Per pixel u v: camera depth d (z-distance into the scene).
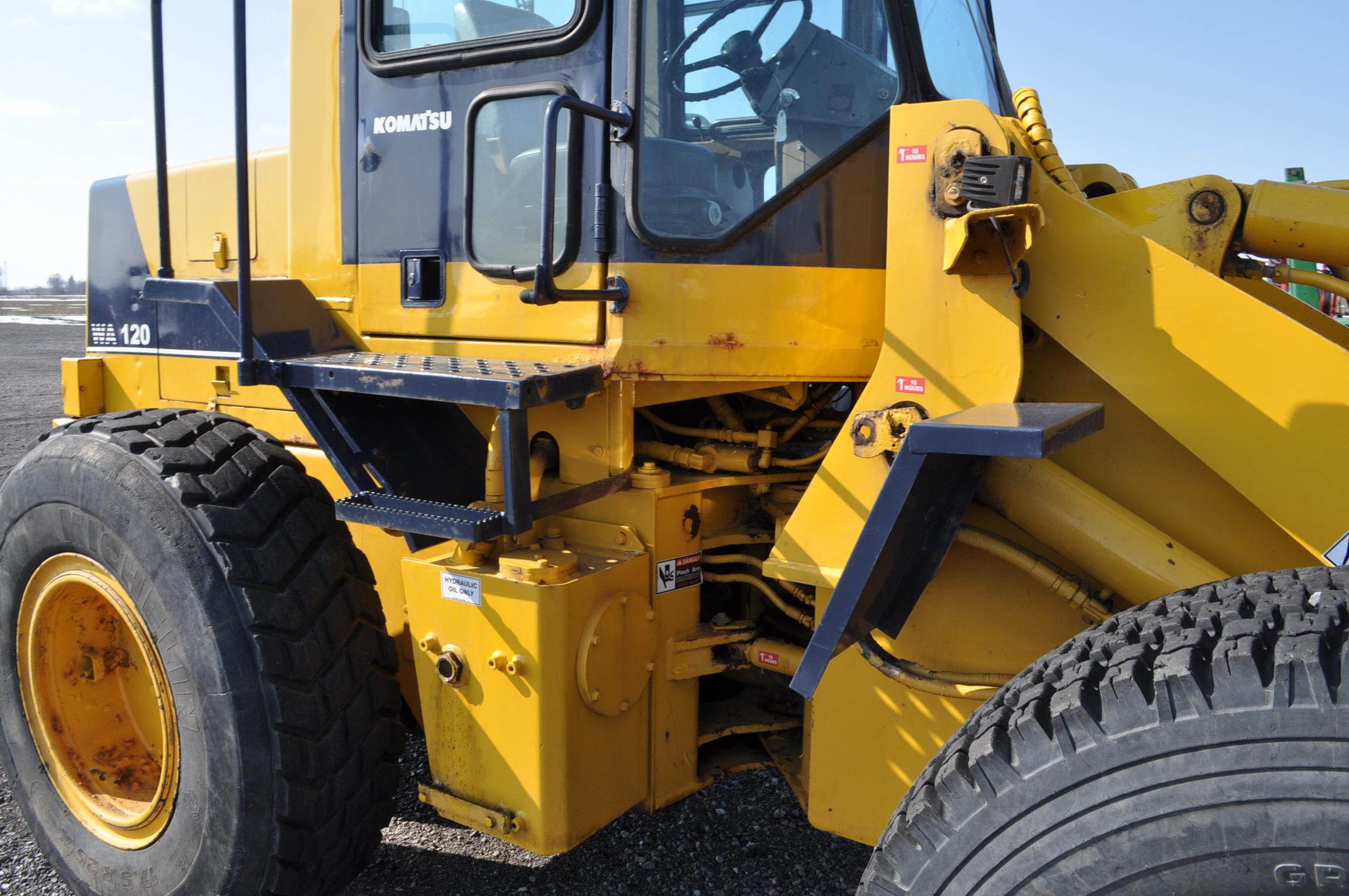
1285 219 2.06
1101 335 1.73
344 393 2.18
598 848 2.58
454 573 1.99
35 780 2.41
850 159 2.03
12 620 2.39
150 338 3.16
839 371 2.07
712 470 2.26
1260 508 1.64
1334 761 1.14
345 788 2.11
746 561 2.29
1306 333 1.59
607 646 1.97
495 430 2.09
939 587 1.96
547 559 1.95
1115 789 1.25
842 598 1.55
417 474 2.24
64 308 44.19
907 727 1.97
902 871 1.42
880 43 2.08
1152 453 1.80
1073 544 1.74
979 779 1.35
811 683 1.58
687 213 1.99
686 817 2.72
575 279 2.01
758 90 2.04
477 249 2.18
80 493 2.16
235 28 2.02
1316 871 1.14
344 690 2.11
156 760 2.45
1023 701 1.40
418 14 2.22
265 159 2.74
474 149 2.06
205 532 2.02
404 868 2.50
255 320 2.18
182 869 2.11
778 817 2.71
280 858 2.03
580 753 1.96
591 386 1.93
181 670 2.03
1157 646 1.34
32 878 2.58
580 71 1.98
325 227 2.46
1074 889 1.27
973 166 1.65
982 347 1.73
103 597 2.27
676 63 1.98
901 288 1.79
